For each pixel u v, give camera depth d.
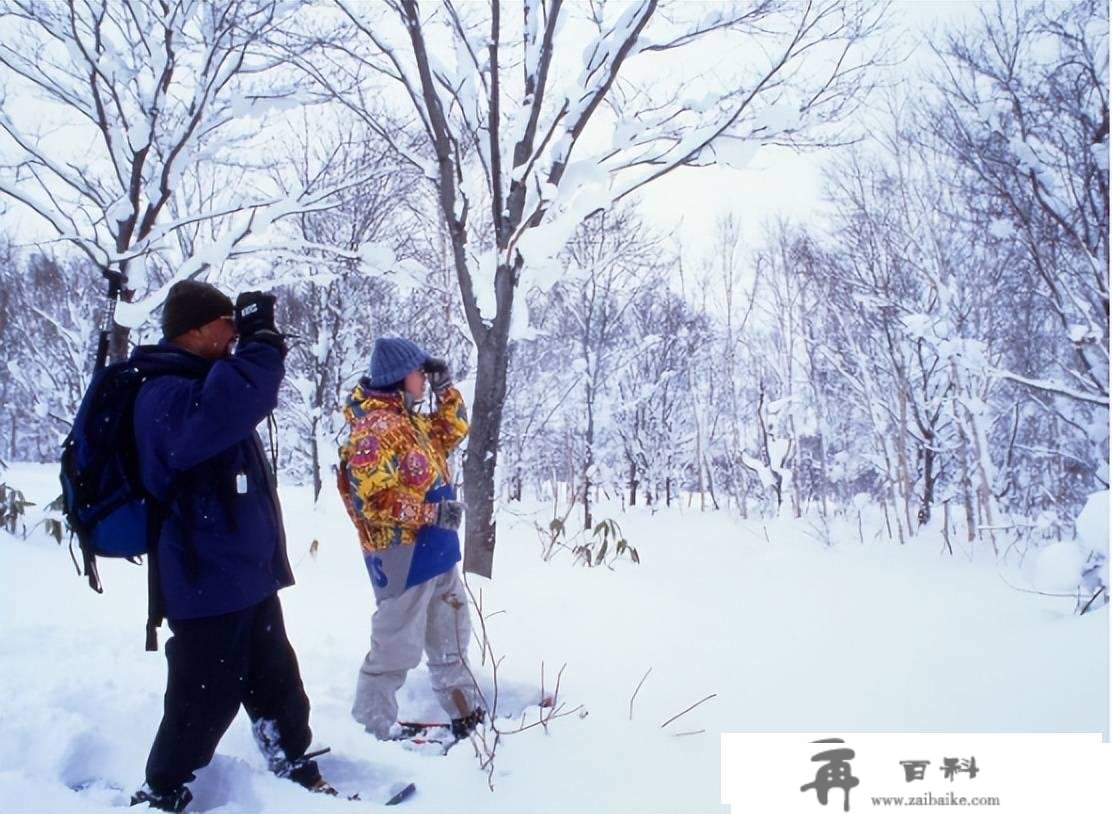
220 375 2.47
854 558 8.36
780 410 14.85
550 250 6.10
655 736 3.17
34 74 7.88
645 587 6.02
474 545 6.45
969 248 12.12
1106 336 7.51
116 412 2.56
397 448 3.36
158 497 2.57
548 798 2.71
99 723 3.10
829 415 15.31
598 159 6.98
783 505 14.63
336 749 3.12
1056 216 8.22
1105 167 8.12
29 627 4.42
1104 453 8.95
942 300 11.07
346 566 6.99
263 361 2.54
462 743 3.19
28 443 28.53
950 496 10.41
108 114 8.31
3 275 14.46
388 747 3.16
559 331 15.31
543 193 6.25
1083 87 8.47
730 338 17.47
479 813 2.62
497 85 6.37
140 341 9.03
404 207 12.21
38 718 2.96
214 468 2.62
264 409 2.52
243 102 7.91
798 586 6.30
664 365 18.47
